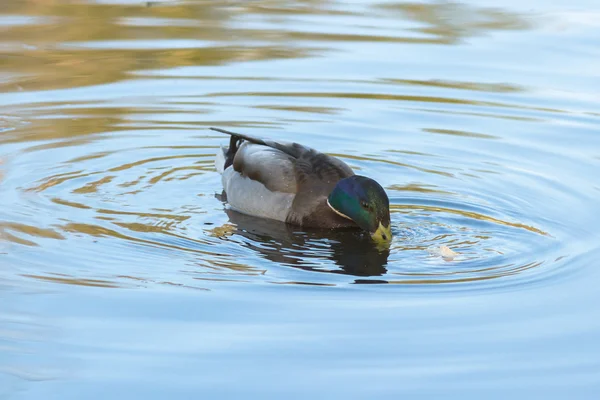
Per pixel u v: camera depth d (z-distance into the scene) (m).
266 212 13.01
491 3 24.20
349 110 17.06
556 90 17.89
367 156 15.14
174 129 16.17
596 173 14.18
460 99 17.52
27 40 20.34
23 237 11.59
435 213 12.88
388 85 18.22
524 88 18.00
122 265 10.91
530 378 8.51
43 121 16.22
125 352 8.87
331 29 21.72
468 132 16.06
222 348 8.95
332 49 20.30
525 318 9.68
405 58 19.72
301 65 19.28
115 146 15.28
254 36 21.12
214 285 10.42
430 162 14.88
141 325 9.41
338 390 8.27
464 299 10.14
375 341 9.15
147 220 12.48
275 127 16.33
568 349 9.02
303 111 17.02
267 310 9.80
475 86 18.11
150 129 16.11
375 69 19.06
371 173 14.44
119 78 18.36
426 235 12.11
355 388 8.30
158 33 21.11
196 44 20.45
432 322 9.57
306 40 20.89
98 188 13.55
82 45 20.19
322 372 8.56
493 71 18.92
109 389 8.26
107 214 12.59
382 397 8.17
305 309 9.84
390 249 11.66
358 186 12.33
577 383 8.43
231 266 11.02
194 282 10.48
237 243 11.86
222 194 13.81
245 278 10.66
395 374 8.55
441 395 8.23
